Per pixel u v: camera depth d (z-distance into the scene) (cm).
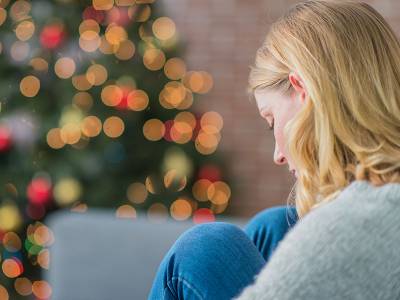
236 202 404
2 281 328
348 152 107
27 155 320
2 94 320
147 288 254
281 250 94
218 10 409
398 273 90
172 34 348
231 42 408
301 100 111
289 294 89
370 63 109
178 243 120
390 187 96
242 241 121
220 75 410
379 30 113
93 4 324
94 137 325
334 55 109
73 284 259
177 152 346
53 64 323
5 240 326
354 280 89
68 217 264
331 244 91
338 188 105
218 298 115
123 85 326
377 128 105
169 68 343
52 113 322
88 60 325
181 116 347
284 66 114
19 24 320
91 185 327
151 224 258
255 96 120
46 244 326
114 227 259
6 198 321
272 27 119
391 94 109
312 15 114
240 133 407
